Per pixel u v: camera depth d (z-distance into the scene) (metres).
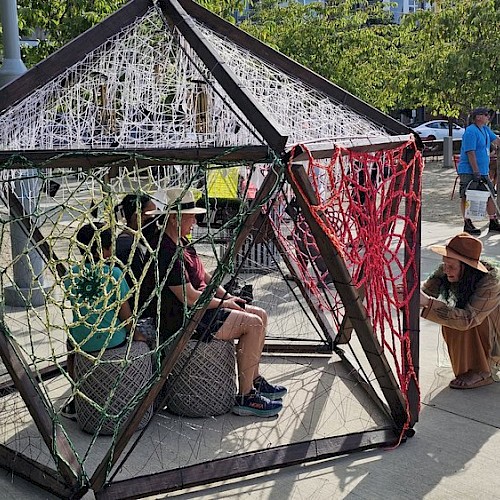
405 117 36.34
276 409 4.34
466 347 4.74
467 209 9.83
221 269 3.26
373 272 3.82
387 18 22.34
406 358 4.01
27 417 4.41
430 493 3.46
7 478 3.66
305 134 3.70
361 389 4.77
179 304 4.21
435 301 4.53
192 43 3.82
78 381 3.77
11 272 7.10
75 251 7.00
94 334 3.95
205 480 3.48
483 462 3.77
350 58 16.58
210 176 7.01
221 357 4.32
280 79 4.20
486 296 4.51
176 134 3.85
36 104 3.77
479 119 9.96
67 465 3.40
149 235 4.70
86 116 3.95
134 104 4.05
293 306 6.66
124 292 3.99
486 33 14.35
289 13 17.38
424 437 4.06
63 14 8.58
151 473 3.57
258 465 3.62
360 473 3.66
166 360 3.31
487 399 4.60
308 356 5.41
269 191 3.22
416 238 3.96
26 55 8.90
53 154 3.24
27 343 5.66
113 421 3.82
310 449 3.77
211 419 4.33
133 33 4.18
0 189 4.91
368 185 3.73
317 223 3.37
